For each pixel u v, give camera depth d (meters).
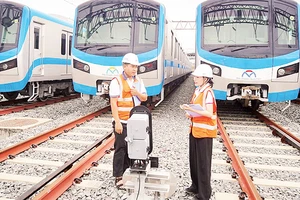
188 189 3.68
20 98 12.20
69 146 5.62
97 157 4.85
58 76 11.77
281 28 7.47
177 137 6.39
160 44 8.02
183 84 27.25
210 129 3.28
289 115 10.10
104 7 8.28
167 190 2.90
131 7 8.18
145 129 2.72
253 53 7.39
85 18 8.34
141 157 2.77
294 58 7.31
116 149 3.68
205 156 3.30
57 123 7.61
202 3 7.91
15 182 3.96
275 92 7.38
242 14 7.66
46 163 4.62
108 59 7.99
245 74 7.39
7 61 9.02
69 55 12.88
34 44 9.88
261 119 8.52
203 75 3.24
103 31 8.20
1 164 4.58
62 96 14.48
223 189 3.86
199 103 3.29
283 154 5.39
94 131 6.83
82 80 8.20
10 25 9.16
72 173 3.95
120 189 3.72
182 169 4.52
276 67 7.32
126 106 3.56
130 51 7.94
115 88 3.50
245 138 6.44
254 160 5.04
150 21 8.10
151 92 7.98
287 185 4.01
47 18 10.65
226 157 5.12
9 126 7.08
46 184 3.78
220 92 7.57
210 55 7.59
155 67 7.95
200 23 7.82
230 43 7.58
